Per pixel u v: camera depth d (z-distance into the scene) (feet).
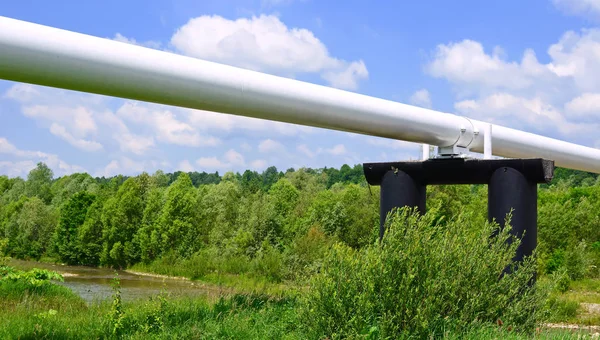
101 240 172.35
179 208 157.48
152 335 23.63
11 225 196.54
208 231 161.89
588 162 36.86
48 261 182.39
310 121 24.53
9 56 17.52
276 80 23.00
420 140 27.99
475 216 100.01
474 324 21.66
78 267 162.40
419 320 20.62
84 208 180.75
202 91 21.13
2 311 32.19
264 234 136.36
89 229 171.94
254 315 25.79
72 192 266.36
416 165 27.86
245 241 131.85
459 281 22.25
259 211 142.41
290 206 176.14
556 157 34.32
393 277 21.79
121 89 19.80
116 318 25.61
